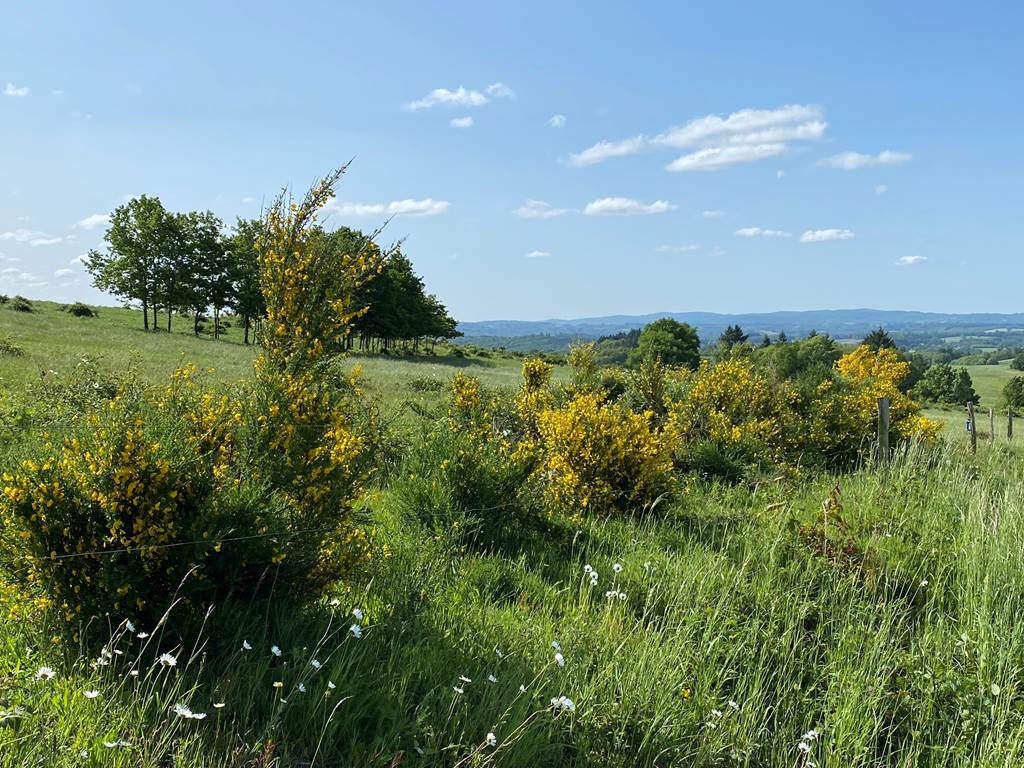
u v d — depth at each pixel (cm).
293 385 447
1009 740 368
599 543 681
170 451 375
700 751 353
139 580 344
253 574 393
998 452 1272
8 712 262
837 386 1645
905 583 576
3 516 353
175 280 5447
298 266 505
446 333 7750
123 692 309
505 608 480
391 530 625
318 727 312
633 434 845
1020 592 524
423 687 361
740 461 1139
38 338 3344
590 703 365
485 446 735
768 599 512
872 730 391
